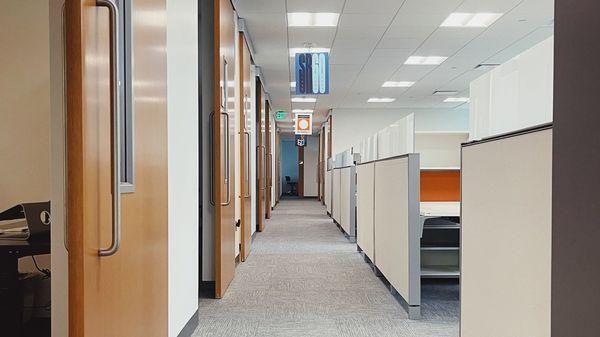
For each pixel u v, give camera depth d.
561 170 0.91
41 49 2.65
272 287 3.76
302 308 3.17
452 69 7.68
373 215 4.23
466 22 5.36
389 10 4.91
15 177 2.63
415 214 2.90
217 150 3.38
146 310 1.80
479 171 1.77
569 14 0.87
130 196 1.63
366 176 4.69
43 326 2.46
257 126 7.42
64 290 1.33
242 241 4.86
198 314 2.88
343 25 5.41
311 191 18.59
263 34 5.73
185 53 2.68
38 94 2.64
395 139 3.41
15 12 2.65
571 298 0.87
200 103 3.78
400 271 3.14
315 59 5.92
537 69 1.38
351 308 3.16
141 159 1.75
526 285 1.36
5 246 1.96
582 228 0.84
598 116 0.78
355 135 12.02
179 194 2.50
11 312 2.18
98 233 1.33
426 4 4.74
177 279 2.42
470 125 1.94
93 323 1.31
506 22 5.33
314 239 6.47
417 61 7.19
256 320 2.92
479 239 1.76
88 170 1.26
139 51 1.74
